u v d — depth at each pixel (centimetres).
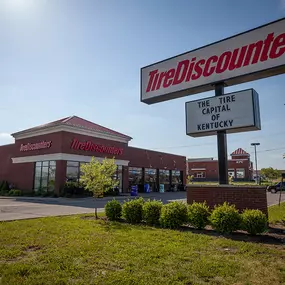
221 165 915
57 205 1752
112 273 440
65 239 670
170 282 407
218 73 949
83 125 2806
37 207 1606
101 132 2830
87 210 1452
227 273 442
